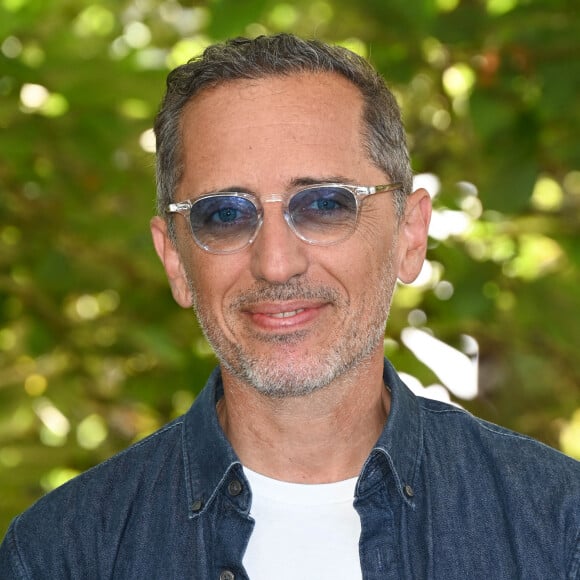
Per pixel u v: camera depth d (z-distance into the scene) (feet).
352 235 13.80
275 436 14.06
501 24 19.94
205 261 13.92
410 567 13.78
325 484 14.05
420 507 14.12
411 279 15.21
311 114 13.92
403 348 22.53
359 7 20.08
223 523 13.93
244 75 14.02
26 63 20.26
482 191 20.01
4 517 21.40
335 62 14.19
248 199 13.74
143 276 22.80
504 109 20.17
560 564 13.79
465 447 14.67
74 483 14.87
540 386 22.16
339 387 13.85
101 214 22.38
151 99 20.80
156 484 14.55
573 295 21.25
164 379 23.07
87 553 14.30
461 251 21.83
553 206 22.62
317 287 13.71
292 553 13.67
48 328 22.61
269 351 13.73
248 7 19.01
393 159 14.51
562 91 19.69
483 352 22.38
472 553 13.91
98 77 20.51
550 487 14.23
